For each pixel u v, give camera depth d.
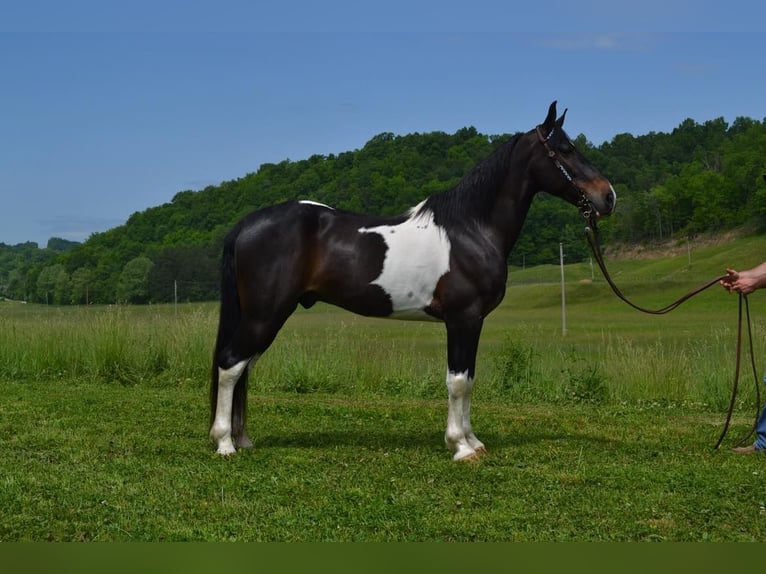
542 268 69.62
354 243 6.14
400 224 6.25
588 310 42.34
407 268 6.12
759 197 83.19
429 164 72.06
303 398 10.02
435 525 4.52
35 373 11.83
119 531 4.39
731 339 16.98
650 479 5.59
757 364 10.55
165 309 15.23
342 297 6.20
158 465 5.86
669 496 5.17
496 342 19.69
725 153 112.69
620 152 127.88
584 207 6.41
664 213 93.75
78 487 5.22
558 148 6.34
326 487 5.30
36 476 5.48
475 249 6.14
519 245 74.75
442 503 4.97
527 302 48.12
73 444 6.57
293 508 4.84
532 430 7.68
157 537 4.30
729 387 9.91
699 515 4.78
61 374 11.84
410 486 5.36
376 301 6.18
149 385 11.23
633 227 94.94
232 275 6.22
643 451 6.61
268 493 5.16
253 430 7.51
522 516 4.70
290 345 12.22
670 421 8.36
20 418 7.79
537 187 6.43
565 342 19.69
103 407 8.60
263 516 4.68
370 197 65.75
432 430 7.59
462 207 6.22
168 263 37.84
